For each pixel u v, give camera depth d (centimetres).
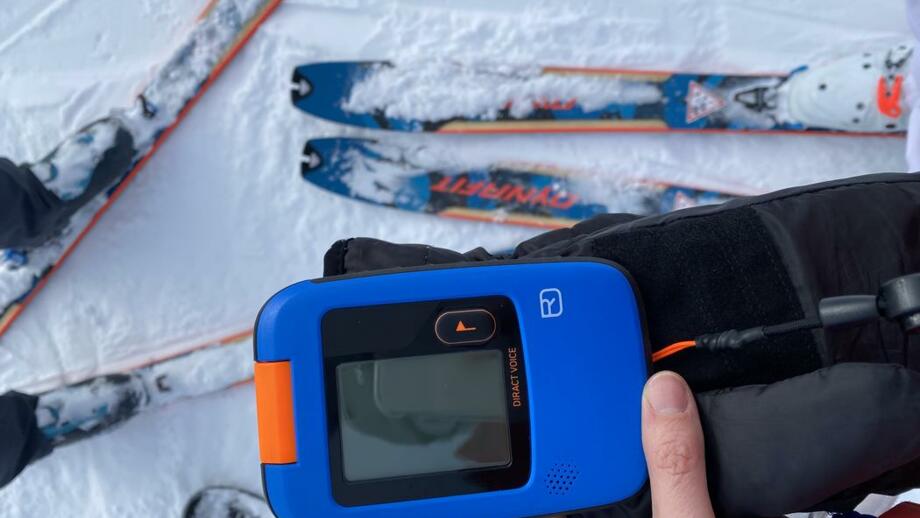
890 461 36
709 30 63
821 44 63
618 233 40
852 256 39
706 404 38
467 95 62
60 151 57
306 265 63
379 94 62
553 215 63
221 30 62
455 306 38
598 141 63
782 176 63
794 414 36
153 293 63
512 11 63
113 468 62
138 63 63
